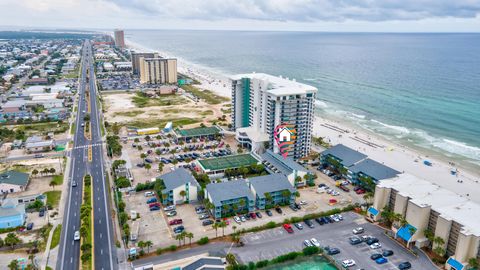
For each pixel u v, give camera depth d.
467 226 155.00
